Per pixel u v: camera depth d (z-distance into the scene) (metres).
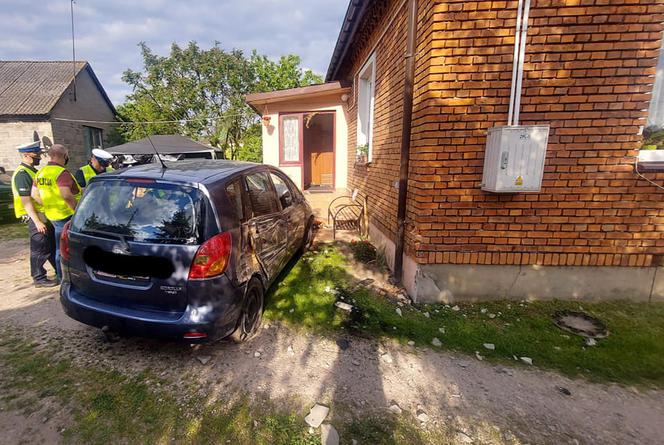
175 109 22.72
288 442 2.05
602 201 3.57
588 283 3.75
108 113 20.72
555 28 3.30
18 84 16.00
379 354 2.95
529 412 2.32
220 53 22.88
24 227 8.30
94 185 2.78
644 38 3.29
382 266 4.95
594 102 3.40
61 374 2.60
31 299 3.90
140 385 2.50
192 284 2.47
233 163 3.63
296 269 4.80
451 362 2.86
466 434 2.13
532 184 3.26
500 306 3.72
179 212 2.56
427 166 3.58
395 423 2.20
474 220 3.65
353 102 8.52
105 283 2.60
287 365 2.78
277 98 9.11
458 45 3.36
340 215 7.16
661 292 3.74
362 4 5.30
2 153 14.59
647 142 3.74
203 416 2.23
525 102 3.41
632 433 2.16
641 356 2.94
